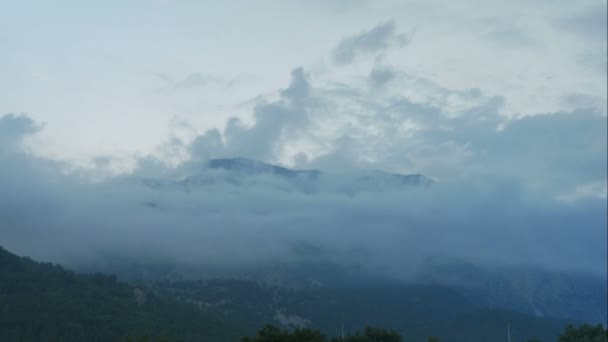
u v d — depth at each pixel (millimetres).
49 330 112375
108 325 119375
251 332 139750
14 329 109938
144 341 101188
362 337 100812
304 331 79688
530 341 131500
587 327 101562
